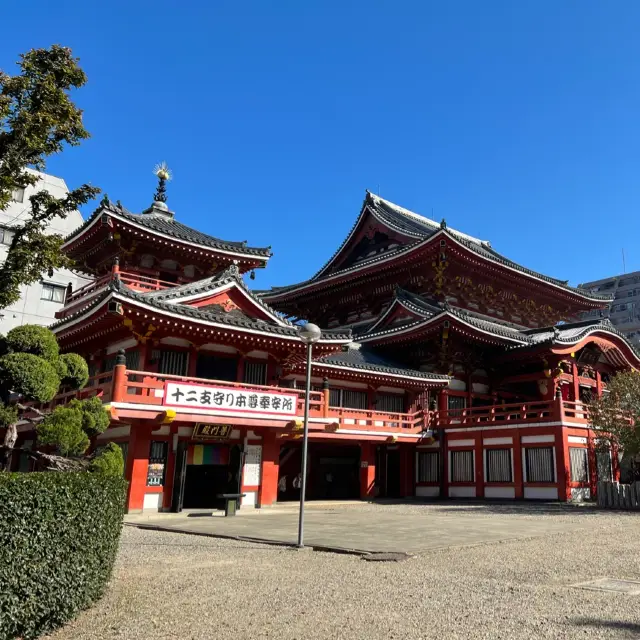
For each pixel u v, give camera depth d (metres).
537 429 34.78
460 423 38.88
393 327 46.66
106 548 9.84
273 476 30.12
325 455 40.66
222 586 10.90
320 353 31.08
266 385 30.34
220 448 29.09
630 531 19.92
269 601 9.77
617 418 32.03
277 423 29.00
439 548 15.45
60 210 16.02
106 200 33.69
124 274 35.38
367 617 8.81
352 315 58.50
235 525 21.53
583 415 36.25
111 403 24.36
